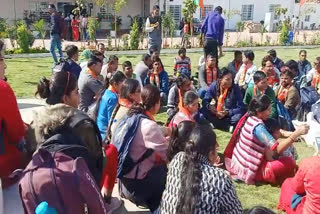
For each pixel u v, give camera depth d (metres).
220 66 15.23
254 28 31.69
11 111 2.91
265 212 2.16
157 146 3.81
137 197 4.08
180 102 5.86
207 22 10.97
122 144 3.89
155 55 8.70
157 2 30.25
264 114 4.82
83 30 23.47
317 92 7.39
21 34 17.64
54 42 14.26
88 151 2.62
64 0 28.23
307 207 3.23
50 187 2.33
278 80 7.90
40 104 8.73
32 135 2.76
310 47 22.72
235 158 5.00
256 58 17.91
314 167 3.18
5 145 2.97
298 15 33.97
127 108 4.38
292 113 7.05
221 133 7.02
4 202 2.55
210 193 2.50
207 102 7.32
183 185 2.55
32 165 2.42
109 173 3.86
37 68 14.09
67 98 3.26
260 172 4.86
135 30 19.75
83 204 2.40
